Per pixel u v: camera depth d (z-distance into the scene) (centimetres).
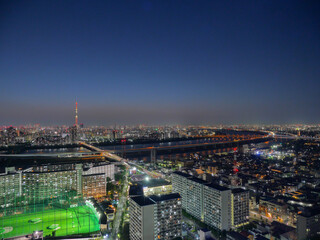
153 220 19412
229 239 18950
